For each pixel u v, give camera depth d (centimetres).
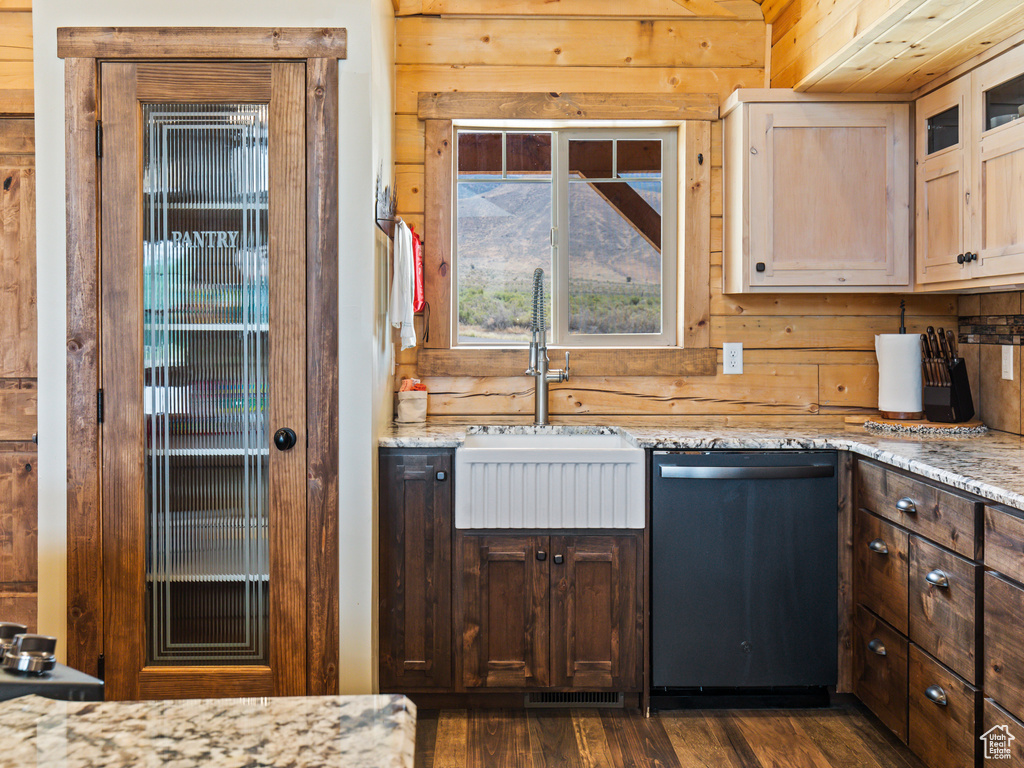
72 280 218
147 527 223
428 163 286
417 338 289
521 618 241
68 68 216
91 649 222
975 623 171
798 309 293
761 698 247
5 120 258
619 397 294
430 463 239
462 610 240
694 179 289
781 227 266
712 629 240
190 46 216
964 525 176
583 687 241
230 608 224
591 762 213
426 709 246
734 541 240
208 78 217
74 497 220
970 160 231
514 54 288
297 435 221
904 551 205
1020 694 156
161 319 222
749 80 290
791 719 239
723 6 288
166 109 219
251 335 222
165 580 224
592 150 300
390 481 238
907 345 267
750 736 228
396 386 288
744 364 293
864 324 294
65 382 221
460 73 287
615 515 239
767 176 265
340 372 221
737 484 240
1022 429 250
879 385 281
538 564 239
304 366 221
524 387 293
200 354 222
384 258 250
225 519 224
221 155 220
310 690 223
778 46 280
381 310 242
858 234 266
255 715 65
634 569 241
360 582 223
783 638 241
